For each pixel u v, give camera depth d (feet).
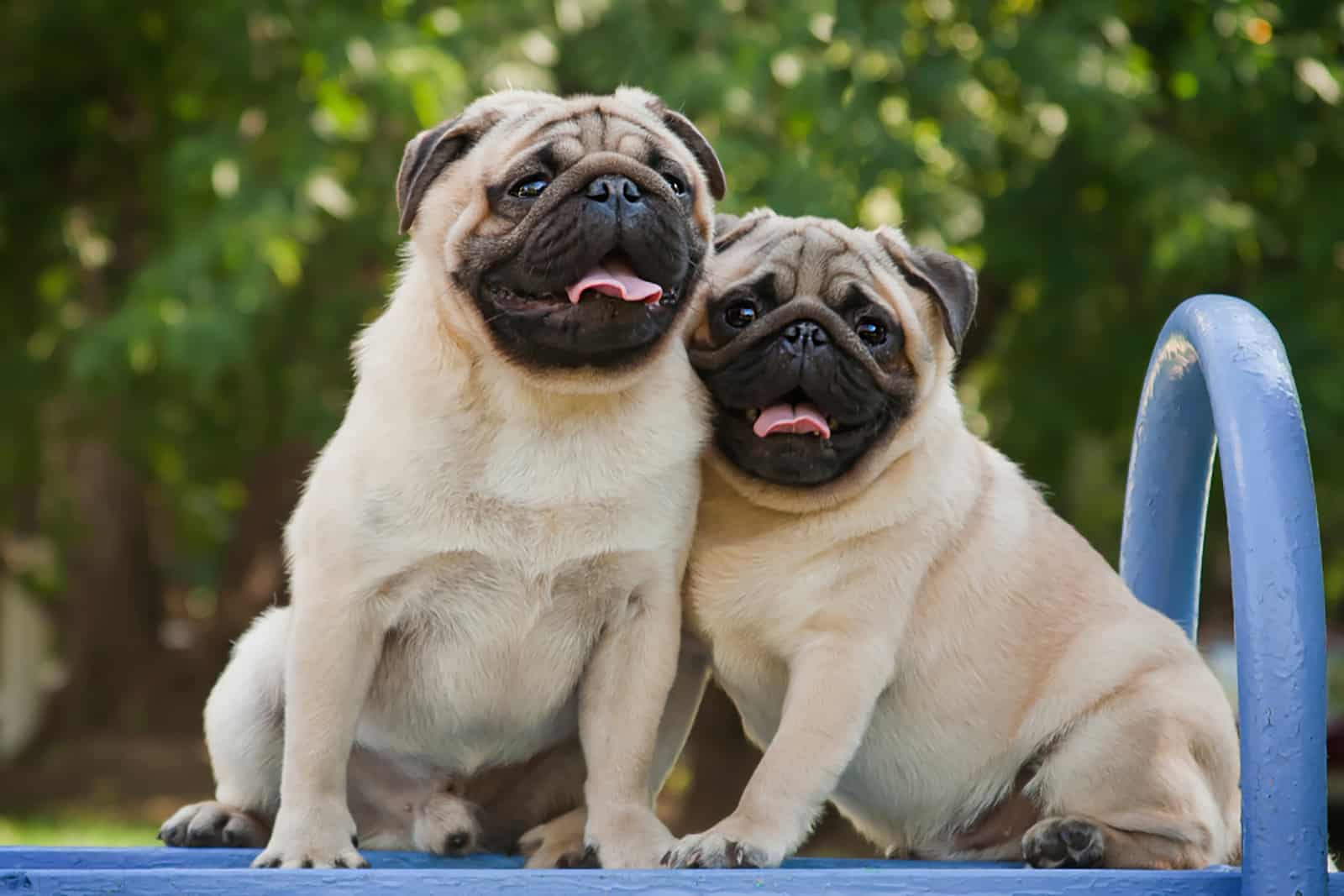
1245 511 13.83
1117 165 49.16
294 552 18.12
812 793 17.78
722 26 48.80
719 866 16.42
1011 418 55.88
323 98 48.67
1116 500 62.80
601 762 17.97
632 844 17.12
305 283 56.44
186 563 117.29
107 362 49.08
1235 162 53.57
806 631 19.02
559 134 18.06
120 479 84.38
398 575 17.52
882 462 19.25
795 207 44.70
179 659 84.84
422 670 18.38
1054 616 19.86
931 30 49.34
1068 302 54.95
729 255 20.54
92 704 83.51
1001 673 19.56
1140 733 18.49
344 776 17.28
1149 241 52.70
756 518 19.47
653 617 18.19
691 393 18.94
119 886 13.03
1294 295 52.60
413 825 19.29
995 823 19.93
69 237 62.44
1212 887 13.57
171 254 50.01
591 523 17.79
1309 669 13.35
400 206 18.57
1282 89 50.26
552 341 17.19
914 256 20.97
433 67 47.62
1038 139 52.65
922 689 19.57
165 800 70.85
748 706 20.26
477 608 17.99
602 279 16.97
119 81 65.36
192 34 54.03
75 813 67.67
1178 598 20.33
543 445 17.70
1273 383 14.51
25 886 12.96
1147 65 51.62
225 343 47.06
